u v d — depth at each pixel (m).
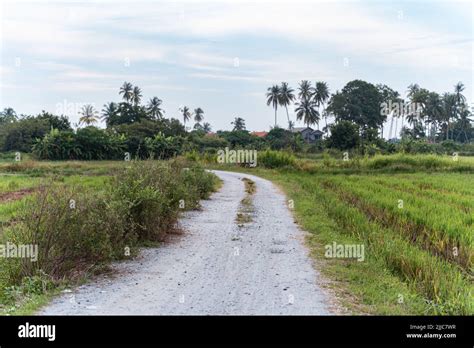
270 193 24.86
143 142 67.94
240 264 9.37
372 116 104.19
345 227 13.64
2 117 91.38
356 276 8.36
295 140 85.31
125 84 104.12
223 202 20.55
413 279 8.32
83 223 8.61
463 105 113.94
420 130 115.44
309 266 9.23
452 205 16.69
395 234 12.08
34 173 37.06
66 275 8.09
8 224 12.41
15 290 7.16
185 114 123.88
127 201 10.55
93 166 46.06
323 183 29.00
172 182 14.02
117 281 7.99
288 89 105.81
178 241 11.76
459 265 9.59
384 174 37.50
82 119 91.81
